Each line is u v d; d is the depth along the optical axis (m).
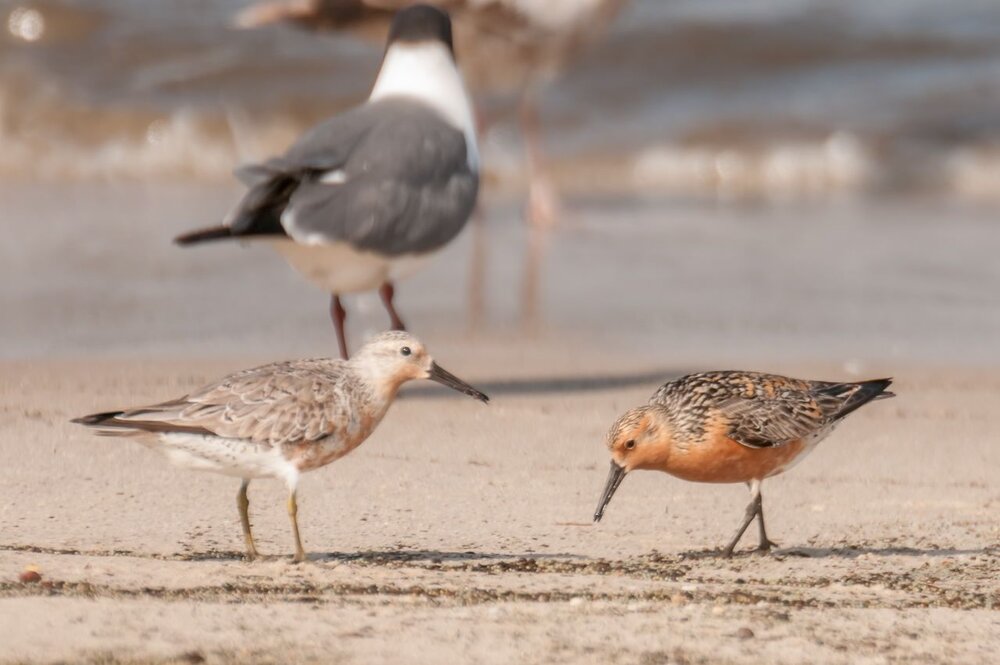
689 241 21.44
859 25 31.98
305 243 11.98
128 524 9.09
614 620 7.21
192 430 8.02
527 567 8.39
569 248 20.75
